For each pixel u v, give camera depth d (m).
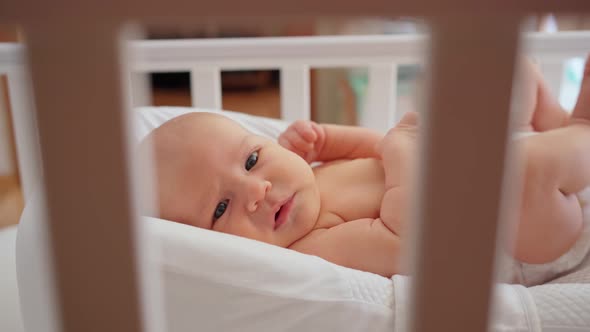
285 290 0.53
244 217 0.70
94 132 0.22
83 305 0.24
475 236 0.24
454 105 0.22
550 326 0.52
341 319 0.54
